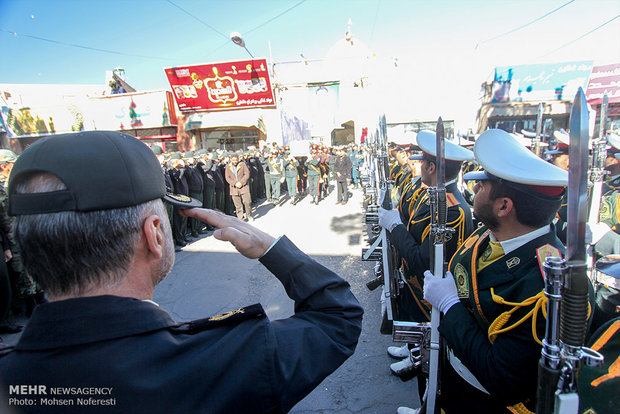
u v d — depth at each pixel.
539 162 1.12
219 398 0.54
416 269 1.99
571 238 0.66
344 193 9.52
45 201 0.52
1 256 3.07
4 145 15.34
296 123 14.41
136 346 0.53
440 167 1.33
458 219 2.05
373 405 2.32
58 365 0.50
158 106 13.81
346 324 0.72
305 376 0.62
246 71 12.95
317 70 14.27
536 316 1.00
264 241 0.77
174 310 3.79
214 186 7.54
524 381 1.02
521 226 1.14
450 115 13.57
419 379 1.74
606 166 3.06
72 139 0.56
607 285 1.23
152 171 0.62
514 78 13.09
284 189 12.11
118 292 0.57
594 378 0.80
